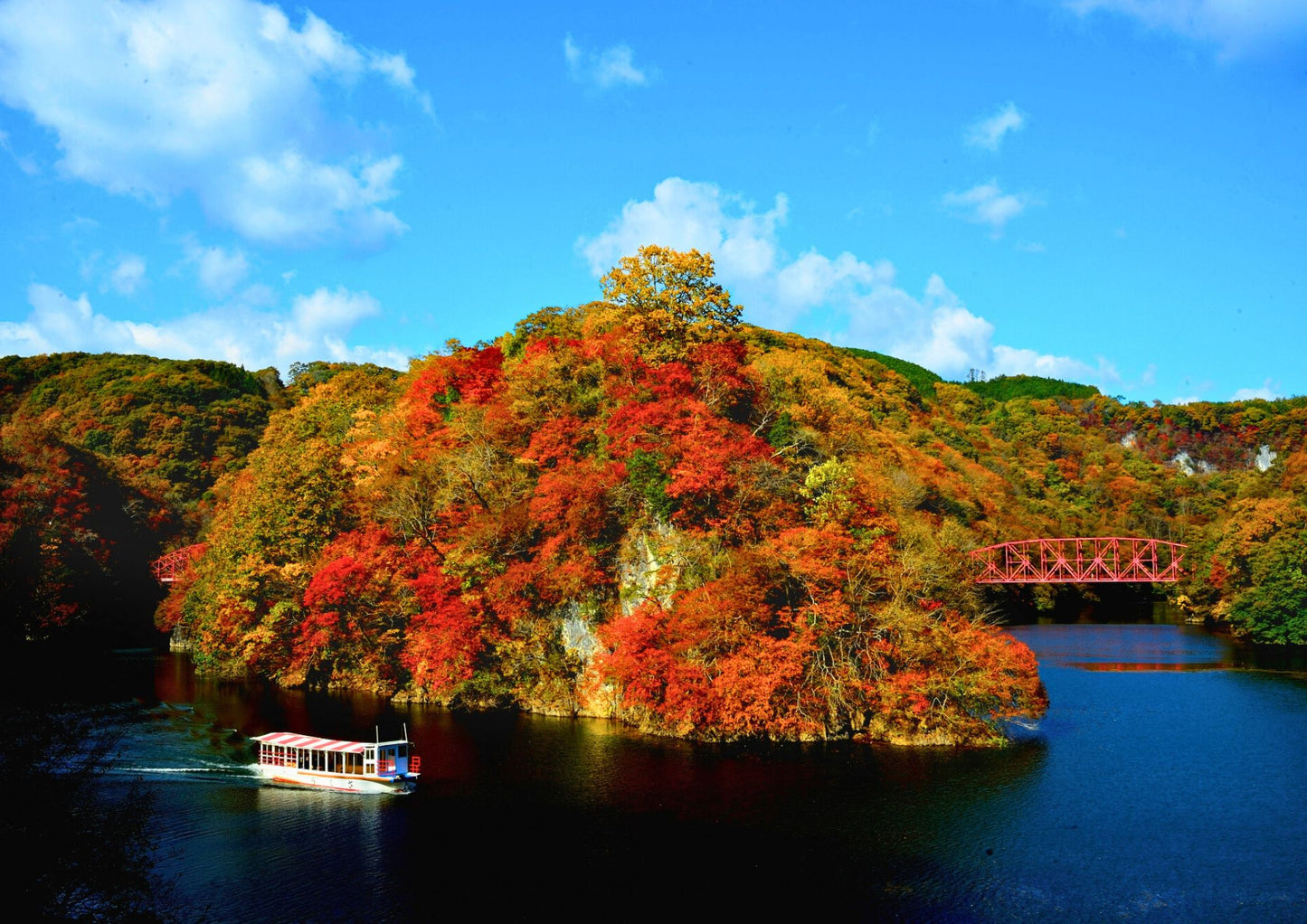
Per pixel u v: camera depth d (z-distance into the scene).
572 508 93.44
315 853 57.59
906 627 80.56
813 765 73.75
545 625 95.00
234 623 110.38
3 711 44.75
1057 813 63.06
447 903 50.62
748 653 80.00
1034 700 87.69
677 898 51.19
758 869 54.66
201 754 79.00
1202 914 49.00
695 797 66.50
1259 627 146.25
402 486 109.62
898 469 155.00
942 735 80.12
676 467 91.56
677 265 112.19
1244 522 160.62
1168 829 60.22
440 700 96.81
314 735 84.56
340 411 143.62
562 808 64.75
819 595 83.50
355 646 106.25
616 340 112.25
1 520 119.88
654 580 90.31
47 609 67.62
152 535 177.75
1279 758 76.00
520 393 111.69
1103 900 50.59
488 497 103.06
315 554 111.44
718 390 104.06
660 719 83.62
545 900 51.12
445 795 67.88
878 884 52.53
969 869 54.41
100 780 71.19
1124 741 81.12
